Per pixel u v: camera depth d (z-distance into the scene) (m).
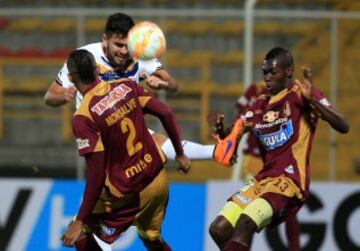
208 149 24.53
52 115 39.16
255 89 32.38
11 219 32.53
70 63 21.06
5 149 37.97
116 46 22.50
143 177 21.64
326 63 38.66
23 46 42.06
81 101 22.16
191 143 24.81
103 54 23.06
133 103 21.39
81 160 34.25
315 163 36.84
